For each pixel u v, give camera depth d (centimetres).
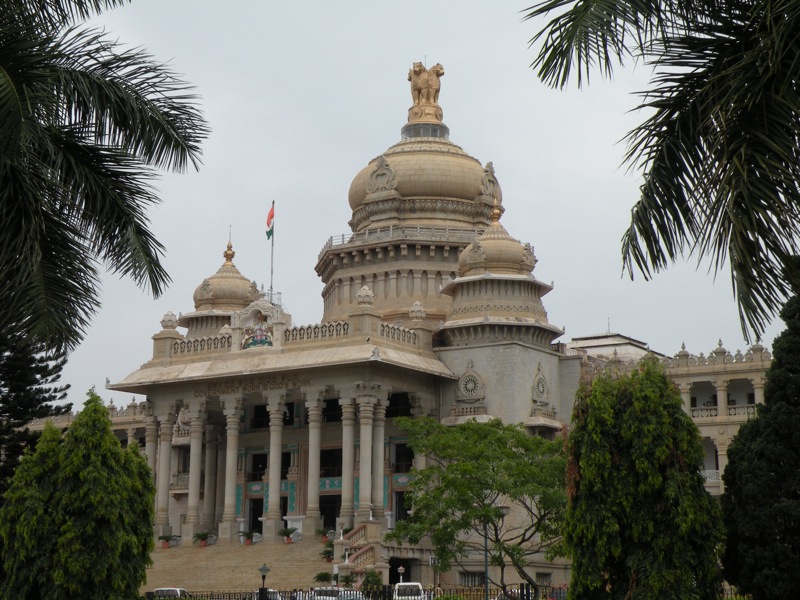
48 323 2664
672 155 2162
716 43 2169
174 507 10744
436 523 6781
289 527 9306
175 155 2848
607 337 12075
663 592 4444
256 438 9875
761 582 4547
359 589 7275
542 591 7219
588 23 2036
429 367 9175
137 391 9738
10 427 7262
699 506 4534
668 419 4612
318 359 8875
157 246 2875
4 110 2420
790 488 4628
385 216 10788
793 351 4794
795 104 1981
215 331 10838
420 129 11419
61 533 5244
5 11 2661
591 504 4666
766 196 1966
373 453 8919
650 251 2159
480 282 9506
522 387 9200
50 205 2730
